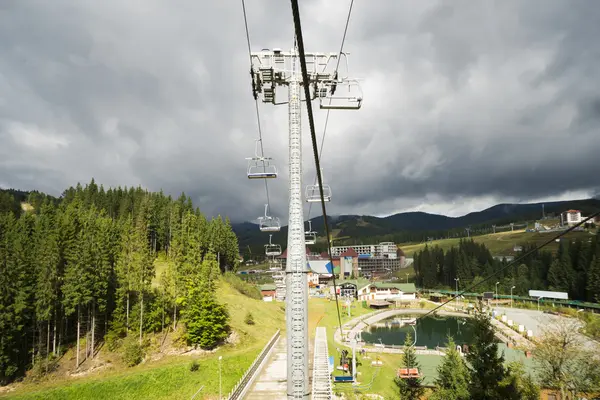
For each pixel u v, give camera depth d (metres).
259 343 81.38
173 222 143.25
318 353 65.12
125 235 80.69
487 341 37.38
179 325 81.25
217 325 76.00
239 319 94.00
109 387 59.69
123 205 155.25
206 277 77.94
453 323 142.00
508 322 124.38
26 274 64.75
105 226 85.69
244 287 132.12
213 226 144.38
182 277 82.88
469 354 38.47
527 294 177.62
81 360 67.50
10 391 58.03
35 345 67.88
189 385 62.28
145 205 144.25
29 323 68.75
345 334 115.94
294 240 14.88
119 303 74.56
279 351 73.44
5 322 60.34
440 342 112.31
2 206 162.75
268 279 193.12
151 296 83.19
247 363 69.69
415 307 175.38
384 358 87.31
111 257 79.44
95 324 76.75
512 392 35.75
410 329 131.75
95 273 71.19
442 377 49.91
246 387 51.50
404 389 58.12
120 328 73.06
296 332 14.40
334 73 17.89
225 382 63.31
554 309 145.62
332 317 138.75
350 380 67.38
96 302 71.94
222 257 151.38
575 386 45.53
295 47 17.22
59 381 61.72
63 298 68.44
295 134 16.14
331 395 47.75
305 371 14.27
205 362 68.44
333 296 180.38
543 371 49.00
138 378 62.22
